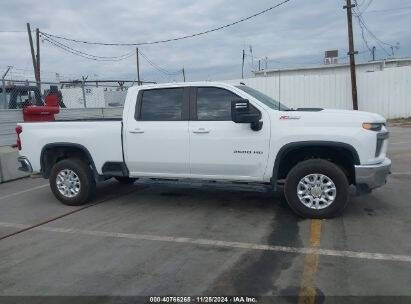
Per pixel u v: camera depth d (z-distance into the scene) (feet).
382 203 22.79
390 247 16.52
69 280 14.49
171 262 15.70
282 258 15.74
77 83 51.65
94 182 25.00
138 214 22.52
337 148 19.97
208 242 17.74
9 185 32.94
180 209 23.11
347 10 81.82
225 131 20.98
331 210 19.95
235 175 21.40
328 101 88.84
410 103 84.58
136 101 23.00
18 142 26.00
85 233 19.71
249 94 21.12
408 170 32.30
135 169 23.30
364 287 13.21
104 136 23.49
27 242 18.84
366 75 86.99
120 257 16.42
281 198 24.56
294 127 20.02
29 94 47.09
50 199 27.17
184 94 22.06
